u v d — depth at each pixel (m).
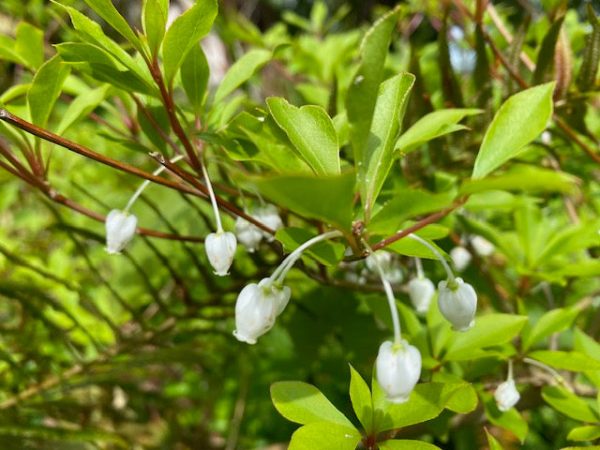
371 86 0.07
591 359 0.09
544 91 0.07
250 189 0.10
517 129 0.07
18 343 0.14
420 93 0.12
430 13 0.21
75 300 0.17
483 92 0.13
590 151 0.13
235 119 0.08
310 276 0.11
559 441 0.15
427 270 0.14
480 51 0.12
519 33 0.12
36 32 0.11
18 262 0.12
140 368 0.15
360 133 0.07
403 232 0.08
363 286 0.12
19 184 0.20
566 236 0.13
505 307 0.14
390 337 0.14
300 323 0.15
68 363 0.15
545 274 0.12
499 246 0.13
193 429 0.19
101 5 0.08
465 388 0.08
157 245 0.18
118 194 0.19
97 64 0.09
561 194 0.16
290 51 0.21
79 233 0.13
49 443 0.15
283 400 0.08
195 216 0.17
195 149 0.10
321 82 0.20
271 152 0.07
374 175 0.07
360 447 0.13
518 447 0.16
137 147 0.10
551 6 0.12
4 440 0.12
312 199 0.06
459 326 0.08
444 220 0.12
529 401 0.12
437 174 0.13
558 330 0.10
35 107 0.09
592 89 0.12
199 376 0.20
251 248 0.11
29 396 0.13
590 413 0.09
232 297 0.16
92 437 0.13
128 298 0.18
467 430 0.16
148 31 0.08
